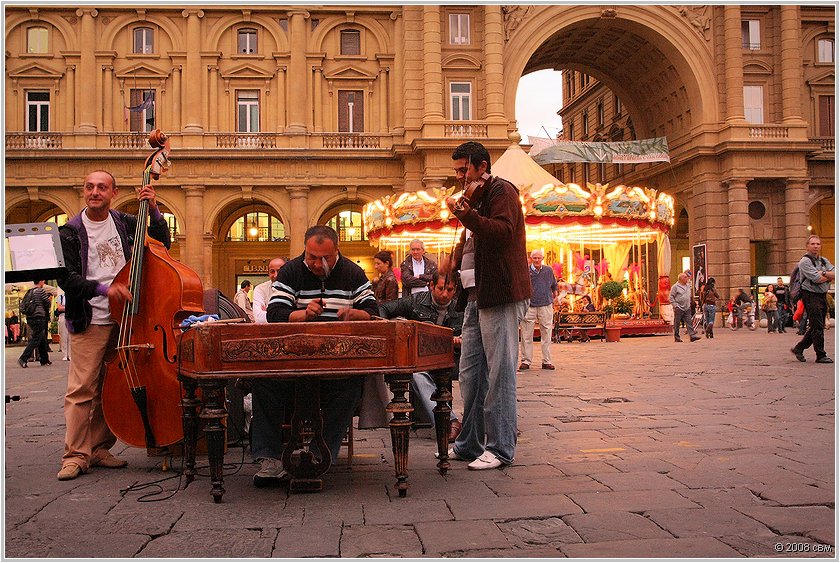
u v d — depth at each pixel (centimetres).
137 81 3350
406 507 392
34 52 3316
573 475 461
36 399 930
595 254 3534
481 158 501
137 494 432
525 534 342
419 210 2275
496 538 336
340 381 468
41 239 460
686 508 378
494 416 494
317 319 468
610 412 727
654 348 1816
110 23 3341
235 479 473
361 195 3412
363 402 474
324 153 3350
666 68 3706
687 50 3541
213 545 331
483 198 503
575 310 2452
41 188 3275
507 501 400
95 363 502
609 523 355
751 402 779
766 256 3622
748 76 3619
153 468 511
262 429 458
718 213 3506
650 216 2388
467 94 3412
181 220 3328
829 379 983
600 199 2217
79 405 495
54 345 2780
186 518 377
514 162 2353
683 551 313
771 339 2194
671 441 566
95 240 525
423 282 972
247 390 531
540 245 2602
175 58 3353
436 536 340
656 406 764
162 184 3306
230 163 3331
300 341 403
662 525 351
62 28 3312
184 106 3353
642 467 477
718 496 401
